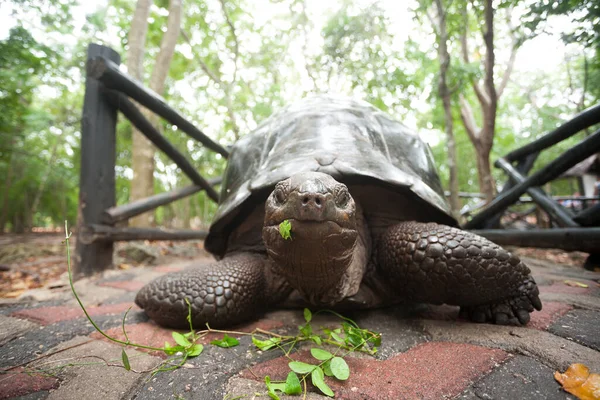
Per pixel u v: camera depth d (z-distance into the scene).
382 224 0.83
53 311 0.86
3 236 4.52
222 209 0.89
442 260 0.65
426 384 0.45
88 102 1.34
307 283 0.65
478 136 2.99
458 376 0.47
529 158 1.67
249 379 0.48
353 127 0.91
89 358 0.57
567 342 0.57
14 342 0.65
